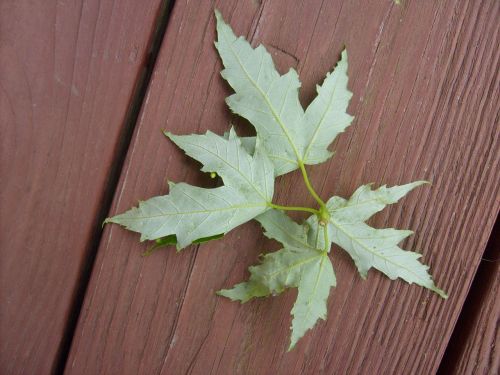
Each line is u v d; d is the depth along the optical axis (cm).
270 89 20
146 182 21
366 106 23
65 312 21
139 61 21
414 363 24
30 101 20
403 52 23
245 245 22
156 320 21
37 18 20
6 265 20
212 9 21
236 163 20
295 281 20
